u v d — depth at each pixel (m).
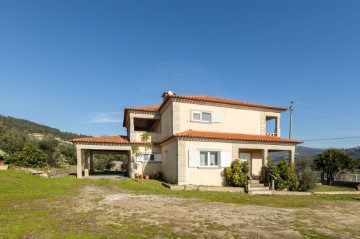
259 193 17.50
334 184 28.89
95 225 7.93
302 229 8.05
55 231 7.26
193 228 7.79
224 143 20.05
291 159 22.00
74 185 18.25
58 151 45.53
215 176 19.52
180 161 18.69
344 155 28.86
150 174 24.81
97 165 44.47
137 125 32.41
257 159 22.97
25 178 20.88
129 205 11.20
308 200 15.12
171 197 13.86
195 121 21.53
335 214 10.77
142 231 7.36
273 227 8.19
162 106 24.20
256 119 23.73
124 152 30.64
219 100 23.23
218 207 11.31
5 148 41.19
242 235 7.23
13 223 8.07
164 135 24.55
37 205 11.12
